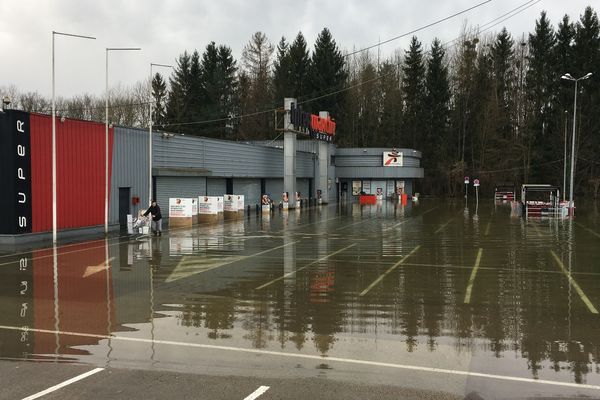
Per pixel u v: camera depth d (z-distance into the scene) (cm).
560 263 1598
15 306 1012
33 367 663
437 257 1720
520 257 1723
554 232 2598
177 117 7325
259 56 7669
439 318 930
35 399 558
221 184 3778
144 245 2011
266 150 4444
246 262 1596
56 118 2203
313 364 678
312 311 980
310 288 1200
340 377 629
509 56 7762
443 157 7725
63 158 2244
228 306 1019
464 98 7888
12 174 2012
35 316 934
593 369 666
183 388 589
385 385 603
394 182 6488
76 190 2320
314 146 5647
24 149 2064
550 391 590
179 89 7444
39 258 1661
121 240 2175
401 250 1891
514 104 7638
